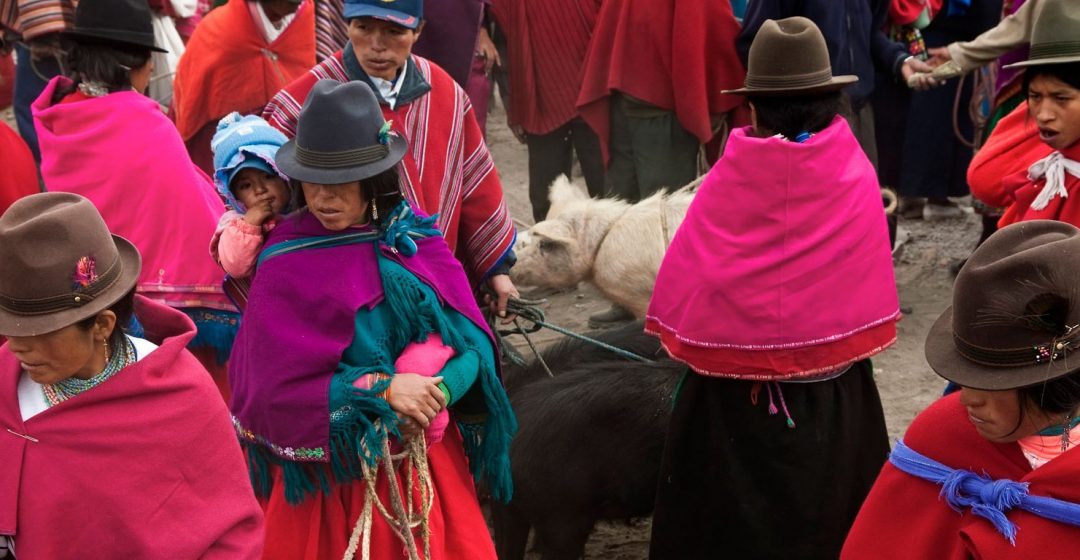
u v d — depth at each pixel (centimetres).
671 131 963
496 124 1576
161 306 371
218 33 785
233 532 362
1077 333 301
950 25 1052
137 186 583
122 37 593
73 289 325
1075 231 314
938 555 343
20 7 879
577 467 582
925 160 1084
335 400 422
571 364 664
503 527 619
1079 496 314
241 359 441
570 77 1029
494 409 460
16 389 345
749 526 524
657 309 532
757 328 495
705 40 921
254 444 446
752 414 516
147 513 344
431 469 462
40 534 338
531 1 1023
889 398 801
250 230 460
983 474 334
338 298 427
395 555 446
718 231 505
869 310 500
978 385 311
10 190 643
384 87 555
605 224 826
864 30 885
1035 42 466
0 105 1608
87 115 589
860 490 531
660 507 545
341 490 446
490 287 600
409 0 536
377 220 439
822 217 492
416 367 434
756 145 496
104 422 342
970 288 312
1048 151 511
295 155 427
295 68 800
